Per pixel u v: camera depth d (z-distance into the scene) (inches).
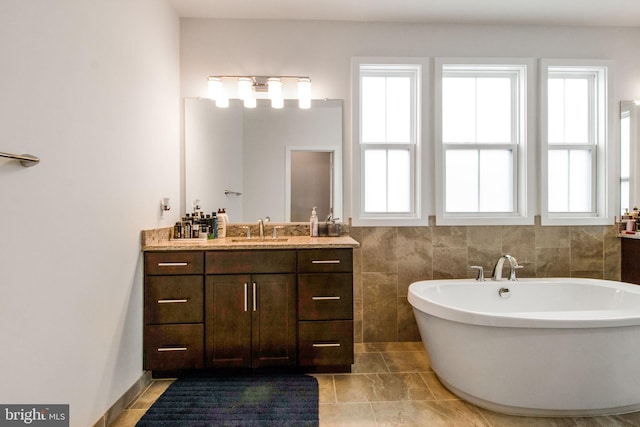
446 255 107.0
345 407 70.6
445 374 75.9
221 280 81.1
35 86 47.6
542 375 65.6
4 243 42.8
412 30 106.5
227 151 105.0
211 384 79.7
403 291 106.3
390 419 66.8
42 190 48.8
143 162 80.4
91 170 60.1
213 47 104.3
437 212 106.4
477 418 67.2
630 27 109.6
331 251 82.7
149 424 65.2
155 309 79.9
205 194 104.3
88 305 59.2
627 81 109.9
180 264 80.4
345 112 106.4
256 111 105.7
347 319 82.7
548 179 110.1
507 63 106.7
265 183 105.8
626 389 65.9
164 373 82.9
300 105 104.3
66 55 53.6
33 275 47.2
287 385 79.4
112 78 66.9
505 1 95.5
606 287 93.7
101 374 63.0
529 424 65.3
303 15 102.7
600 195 110.9
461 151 110.8
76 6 56.1
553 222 108.3
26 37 46.1
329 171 106.4
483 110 111.0
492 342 67.2
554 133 112.1
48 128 49.9
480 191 111.0
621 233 108.1
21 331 45.3
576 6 97.7
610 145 109.3
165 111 93.0
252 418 66.7
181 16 103.0
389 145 109.3
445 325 73.2
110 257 66.2
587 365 64.6
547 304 98.5
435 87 106.4
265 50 105.2
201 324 80.9
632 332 64.6
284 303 82.0
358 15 102.6
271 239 98.7
